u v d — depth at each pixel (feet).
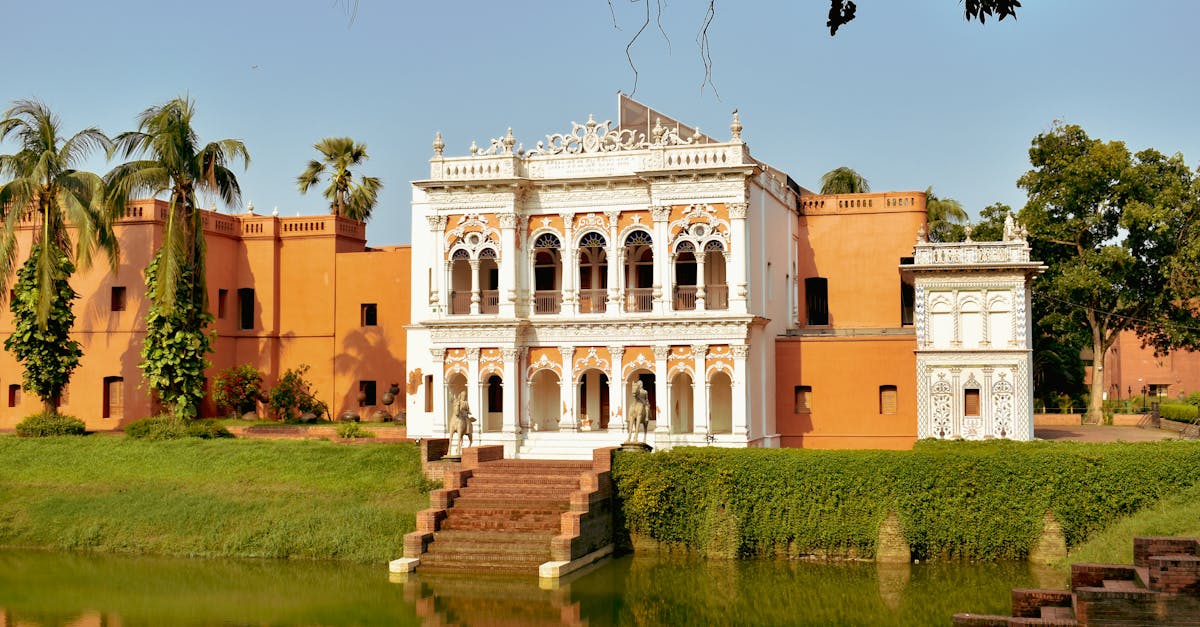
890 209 160.15
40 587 107.24
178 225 149.07
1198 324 174.40
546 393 150.20
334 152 200.34
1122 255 166.50
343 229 175.94
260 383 168.76
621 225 140.26
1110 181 172.45
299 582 107.76
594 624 91.91
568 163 141.79
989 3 47.75
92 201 146.41
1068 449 110.11
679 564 112.47
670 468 117.29
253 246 175.42
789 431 146.00
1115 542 97.60
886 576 105.29
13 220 144.97
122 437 146.82
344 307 172.04
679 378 146.41
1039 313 180.75
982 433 133.28
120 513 127.95
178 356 148.56
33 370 151.02
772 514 114.01
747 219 136.56
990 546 109.19
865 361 143.64
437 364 142.72
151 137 147.13
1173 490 106.42
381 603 99.04
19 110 151.02
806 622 90.94
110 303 164.86
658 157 138.10
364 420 170.50
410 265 169.48
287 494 128.36
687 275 147.84
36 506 131.44
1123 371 264.72
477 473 124.26
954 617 77.51
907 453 112.16
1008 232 135.54
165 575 111.65
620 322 138.31
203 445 142.10
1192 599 70.85
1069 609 77.10
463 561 111.04
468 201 141.90
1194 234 166.91
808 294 163.02
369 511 122.11
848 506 112.27
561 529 110.63
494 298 148.46
